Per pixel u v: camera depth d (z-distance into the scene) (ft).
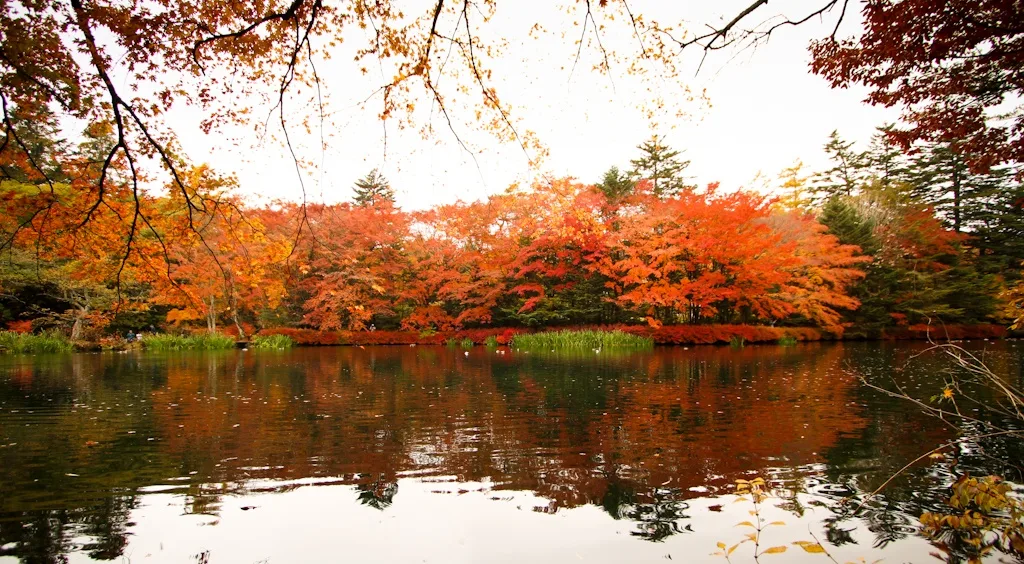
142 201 21.45
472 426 23.79
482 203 90.07
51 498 14.99
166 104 16.96
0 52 14.30
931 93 19.27
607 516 13.66
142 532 12.78
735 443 20.59
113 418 25.59
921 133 21.16
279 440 21.39
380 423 24.39
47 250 21.95
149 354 66.74
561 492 15.40
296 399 31.12
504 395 32.40
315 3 14.28
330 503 14.61
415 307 97.71
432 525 13.15
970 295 90.74
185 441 21.20
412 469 17.58
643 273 77.61
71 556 11.57
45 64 15.01
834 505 14.23
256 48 15.99
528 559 11.39
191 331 83.82
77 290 73.26
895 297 88.89
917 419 24.52
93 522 13.35
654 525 13.08
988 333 88.33
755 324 91.61
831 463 17.93
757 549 11.68
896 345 77.36
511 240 89.20
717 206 74.79
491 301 94.32
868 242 90.12
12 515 13.79
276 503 14.66
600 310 91.50
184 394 33.12
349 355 67.15
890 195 94.73
